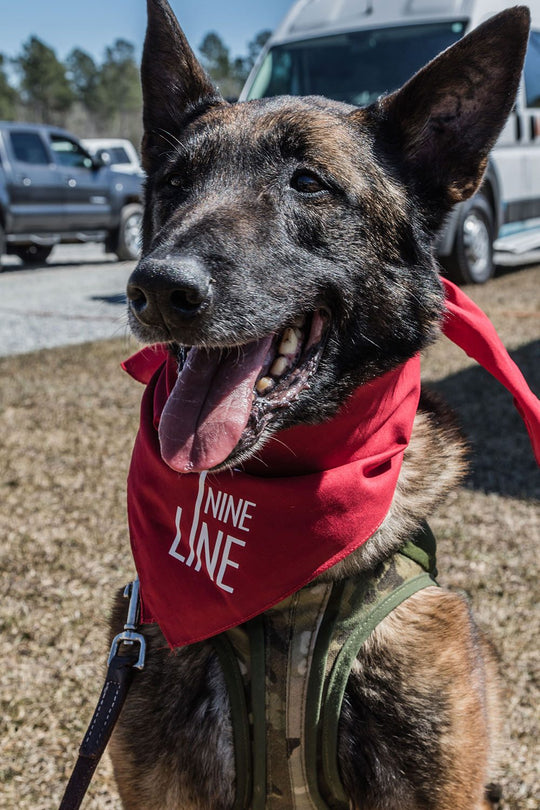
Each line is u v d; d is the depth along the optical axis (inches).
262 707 82.6
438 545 160.7
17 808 103.6
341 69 364.8
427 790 84.2
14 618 138.9
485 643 102.4
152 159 106.6
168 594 87.2
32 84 3053.6
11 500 184.2
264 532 83.4
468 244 388.5
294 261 87.3
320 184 89.3
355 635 82.7
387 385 90.4
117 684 87.3
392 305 90.5
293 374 88.9
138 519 92.7
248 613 82.1
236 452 81.9
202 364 87.0
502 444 209.2
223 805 87.2
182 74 105.6
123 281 504.7
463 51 91.8
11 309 412.8
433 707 83.2
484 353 97.1
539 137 446.3
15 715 117.9
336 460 87.7
